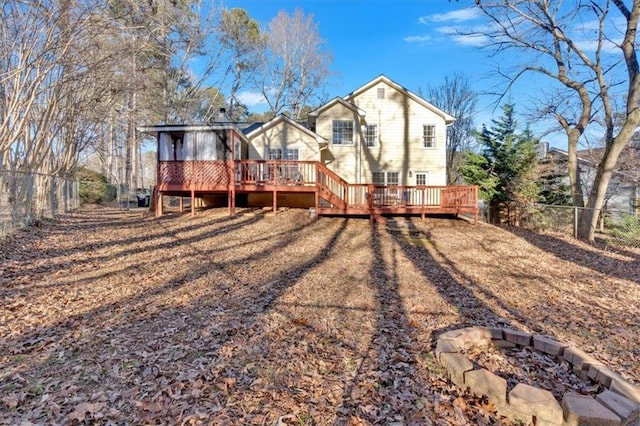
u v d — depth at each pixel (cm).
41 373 334
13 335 412
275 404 290
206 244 948
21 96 1116
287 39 3450
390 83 1789
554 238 1180
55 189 1408
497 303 560
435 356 369
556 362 366
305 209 1483
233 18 2953
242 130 1777
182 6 1834
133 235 1038
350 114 1766
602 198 1210
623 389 287
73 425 262
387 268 763
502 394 280
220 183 1362
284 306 527
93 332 426
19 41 974
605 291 634
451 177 3161
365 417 274
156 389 308
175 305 525
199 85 2853
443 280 683
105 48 1174
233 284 634
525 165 1691
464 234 1163
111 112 2038
